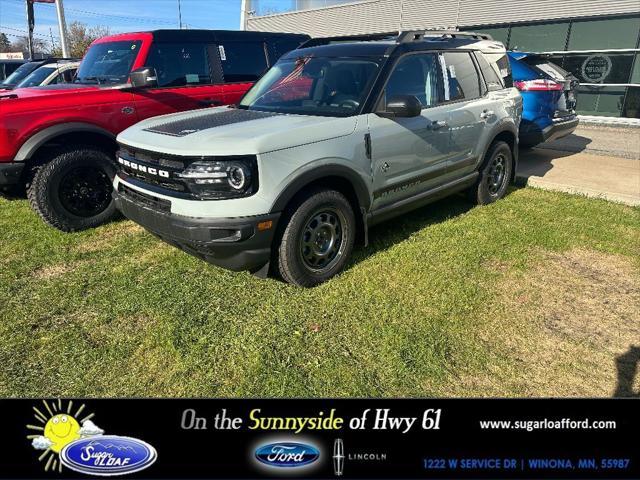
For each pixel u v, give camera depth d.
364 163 3.86
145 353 3.04
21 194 5.36
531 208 5.68
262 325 3.30
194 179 3.22
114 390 2.73
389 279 3.90
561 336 3.23
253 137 3.30
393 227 5.03
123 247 4.58
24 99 4.66
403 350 3.04
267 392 2.70
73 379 2.81
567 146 9.66
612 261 4.34
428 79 4.55
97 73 5.91
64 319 3.40
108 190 5.14
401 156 4.18
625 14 12.12
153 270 4.10
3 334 3.22
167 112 5.63
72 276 4.00
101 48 6.19
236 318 3.38
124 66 5.70
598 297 3.72
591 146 9.62
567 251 4.53
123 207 3.89
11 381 2.78
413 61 4.38
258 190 3.26
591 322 3.39
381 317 3.38
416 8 16.75
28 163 4.74
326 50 4.61
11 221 5.24
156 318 3.38
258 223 3.28
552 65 7.87
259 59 6.57
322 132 3.58
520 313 3.48
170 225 3.35
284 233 3.53
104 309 3.51
